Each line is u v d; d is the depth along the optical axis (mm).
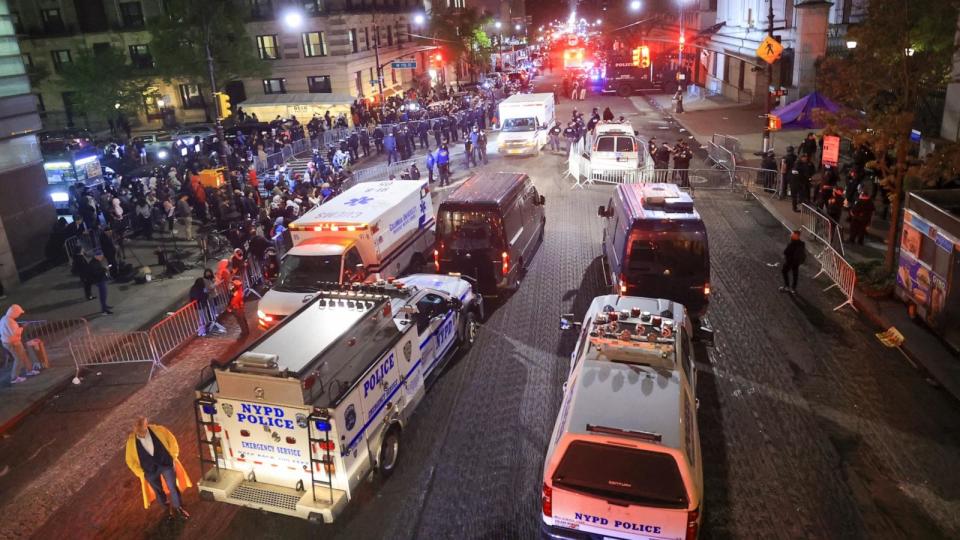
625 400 7375
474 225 14711
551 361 12281
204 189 23422
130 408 11711
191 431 10805
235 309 14367
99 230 19375
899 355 12023
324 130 37156
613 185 25703
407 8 58344
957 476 8797
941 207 12422
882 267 15156
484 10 81625
